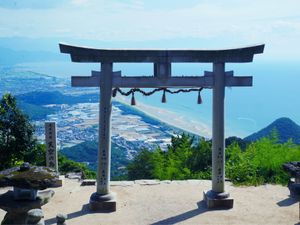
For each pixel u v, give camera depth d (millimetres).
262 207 10438
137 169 20281
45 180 7441
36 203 7637
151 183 12461
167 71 10164
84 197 11258
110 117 10195
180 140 20391
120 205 10625
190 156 17672
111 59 9961
